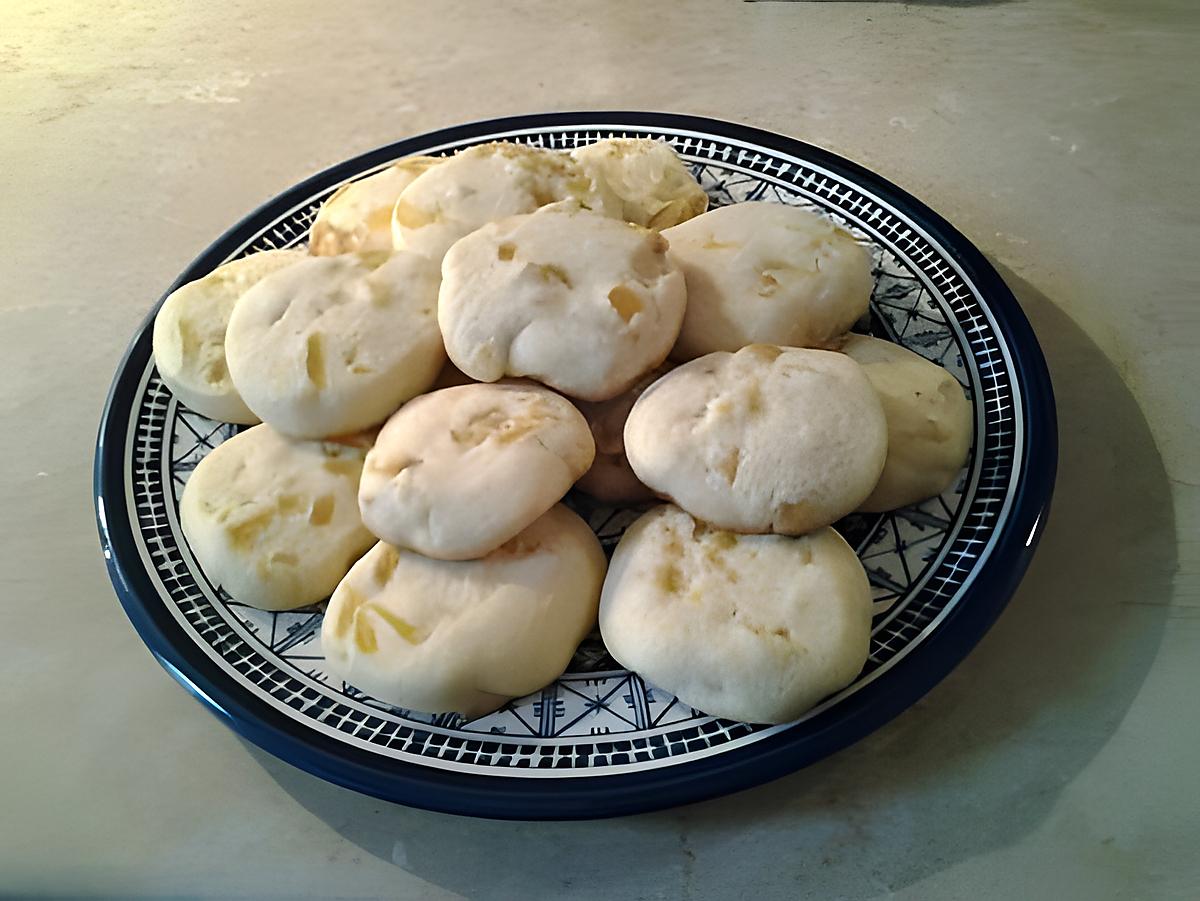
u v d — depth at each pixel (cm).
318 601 31
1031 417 30
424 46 54
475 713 28
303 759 27
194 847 28
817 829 26
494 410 29
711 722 27
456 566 28
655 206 36
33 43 57
